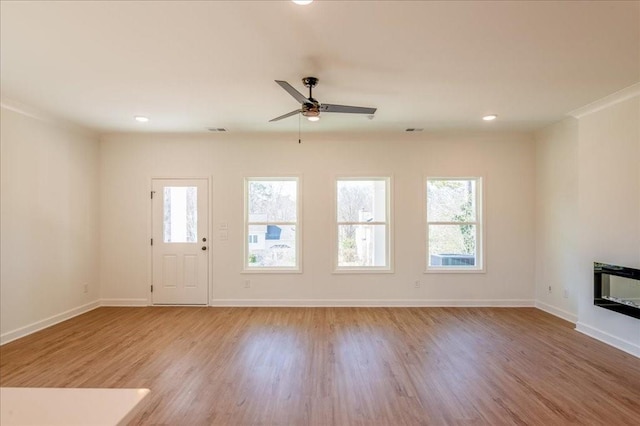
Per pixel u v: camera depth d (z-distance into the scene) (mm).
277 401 2648
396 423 2375
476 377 3031
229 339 3973
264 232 5578
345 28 2299
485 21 2219
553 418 2422
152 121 4633
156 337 4039
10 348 3686
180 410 2527
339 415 2467
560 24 2256
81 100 3762
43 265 4355
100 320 4695
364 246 5559
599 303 3797
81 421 906
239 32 2346
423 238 5434
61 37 2406
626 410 2512
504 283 5406
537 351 3602
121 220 5441
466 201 5539
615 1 2000
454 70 2992
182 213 5492
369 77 3143
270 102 3846
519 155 5391
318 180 5457
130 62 2818
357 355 3512
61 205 4652
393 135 5398
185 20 2195
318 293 5445
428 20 2205
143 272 5457
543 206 5148
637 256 3396
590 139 3998
